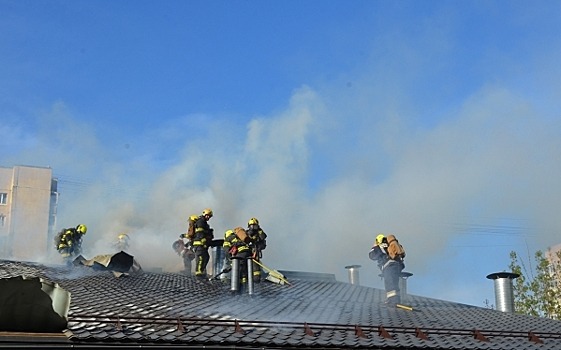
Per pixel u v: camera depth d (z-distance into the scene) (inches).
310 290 634.2
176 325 352.8
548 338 457.4
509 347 420.5
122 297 453.1
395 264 560.1
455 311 569.9
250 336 354.9
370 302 571.8
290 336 365.7
